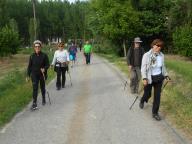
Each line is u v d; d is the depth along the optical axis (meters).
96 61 35.75
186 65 23.42
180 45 34.06
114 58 38.72
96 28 45.44
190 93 12.33
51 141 7.94
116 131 8.58
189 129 8.38
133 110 10.81
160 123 9.15
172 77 16.62
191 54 33.09
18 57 50.31
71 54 31.00
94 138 8.07
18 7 120.38
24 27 118.50
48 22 128.38
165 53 42.12
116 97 13.27
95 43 63.44
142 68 9.63
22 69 26.80
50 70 23.86
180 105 10.67
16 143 7.87
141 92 14.32
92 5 42.25
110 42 43.44
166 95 12.42
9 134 8.56
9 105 11.66
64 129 8.88
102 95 13.84
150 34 40.00
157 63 9.56
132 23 37.25
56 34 131.00
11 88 15.60
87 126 9.11
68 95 14.12
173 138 7.85
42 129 8.94
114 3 37.34
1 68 31.25
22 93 14.04
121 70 23.80
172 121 9.21
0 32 42.88
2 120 9.73
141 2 39.69
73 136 8.27
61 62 15.97
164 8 40.22
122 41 41.12
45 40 128.88
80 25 128.12
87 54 31.33
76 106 11.74
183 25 37.91
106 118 9.91
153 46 9.61
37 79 11.57
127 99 12.77
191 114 9.48
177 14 38.81
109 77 20.06
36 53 11.68
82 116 10.23
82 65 30.52
